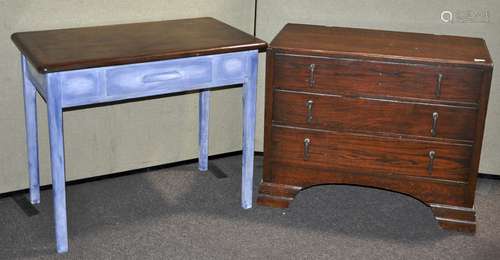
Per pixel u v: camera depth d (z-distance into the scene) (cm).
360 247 267
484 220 290
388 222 287
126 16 295
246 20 328
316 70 273
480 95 263
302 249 264
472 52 273
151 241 266
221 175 328
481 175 333
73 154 306
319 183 292
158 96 317
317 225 282
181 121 328
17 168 296
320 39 287
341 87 274
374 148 281
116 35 270
